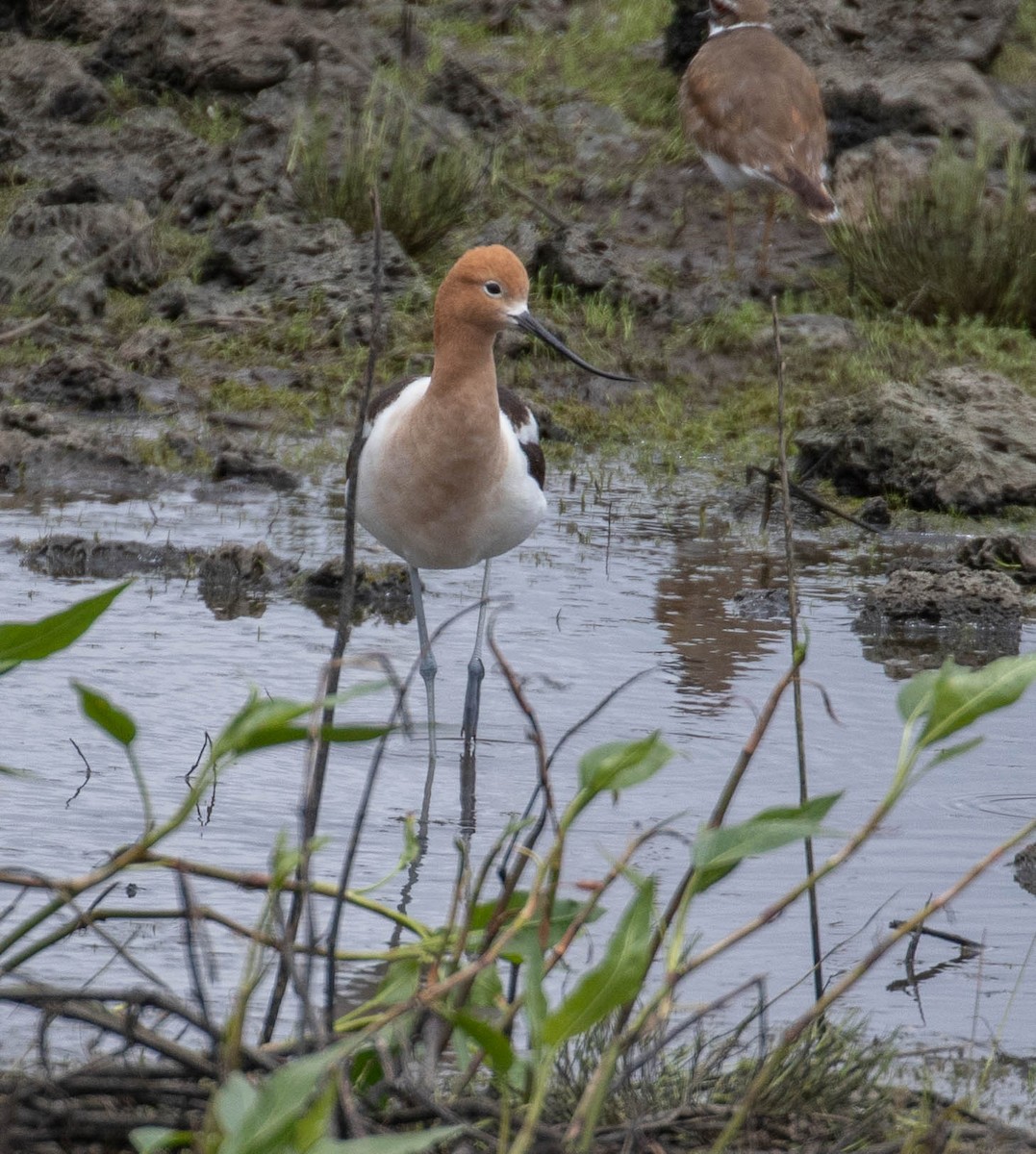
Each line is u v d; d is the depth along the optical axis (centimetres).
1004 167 2170
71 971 670
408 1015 513
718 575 1305
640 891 436
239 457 1495
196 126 2169
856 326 1859
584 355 1783
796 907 771
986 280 1881
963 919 764
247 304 1817
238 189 1986
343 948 704
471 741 973
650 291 1869
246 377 1716
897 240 1903
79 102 2162
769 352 1794
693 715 1003
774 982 694
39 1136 487
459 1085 512
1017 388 1630
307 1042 494
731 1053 598
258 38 2236
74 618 452
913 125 2208
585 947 716
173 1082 511
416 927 535
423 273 1923
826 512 1504
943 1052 642
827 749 959
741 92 1858
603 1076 471
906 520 1504
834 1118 553
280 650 1083
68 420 1595
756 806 877
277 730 452
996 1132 547
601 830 848
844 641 1158
